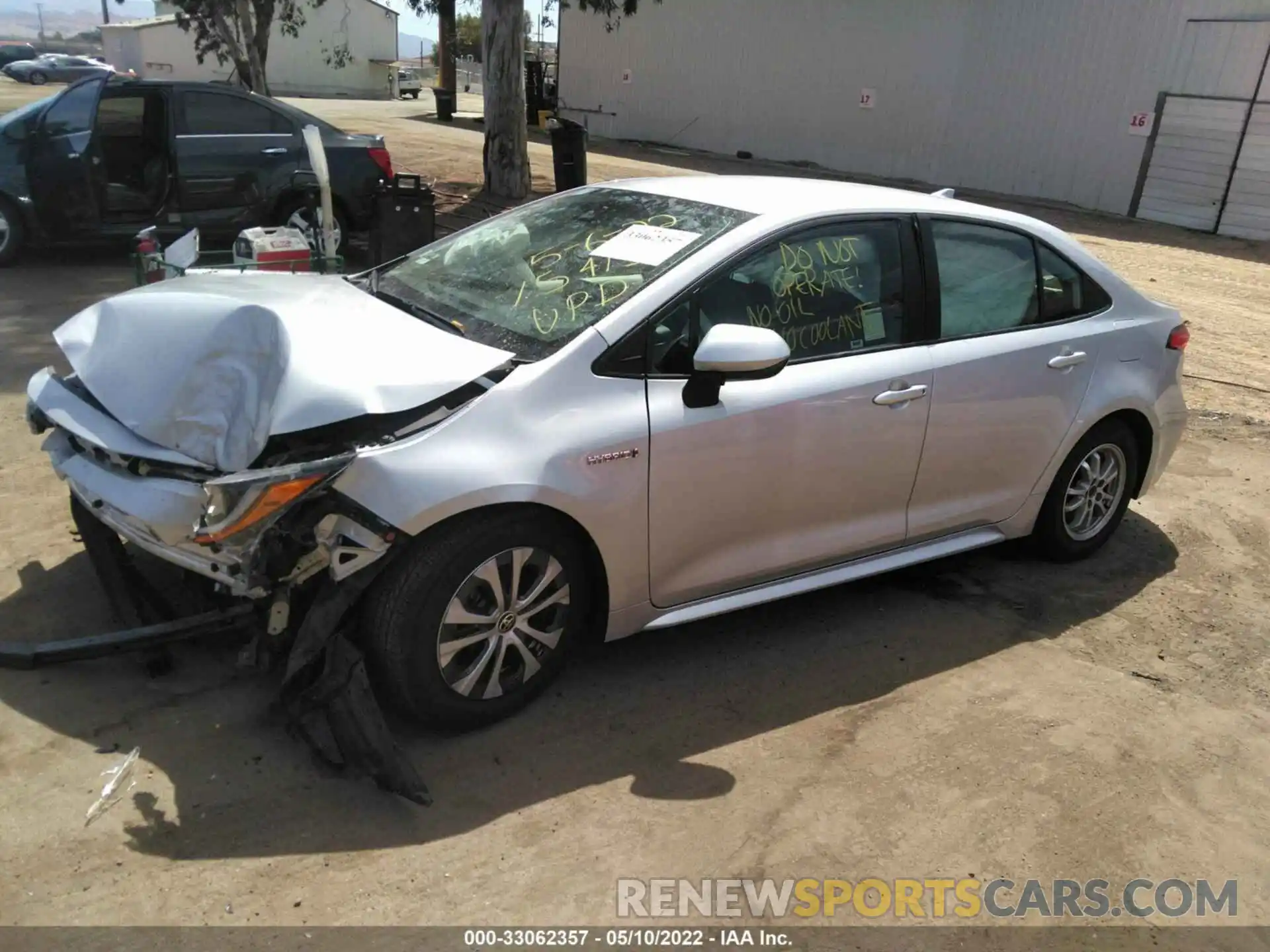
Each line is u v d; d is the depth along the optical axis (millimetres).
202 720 3129
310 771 2949
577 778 3021
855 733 3355
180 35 49562
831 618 4105
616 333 3180
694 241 3490
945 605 4277
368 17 52562
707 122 28453
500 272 3734
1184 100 19438
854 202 3797
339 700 2811
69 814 2711
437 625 2936
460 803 2877
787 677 3652
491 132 14719
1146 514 5375
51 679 3262
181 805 2777
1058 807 3074
